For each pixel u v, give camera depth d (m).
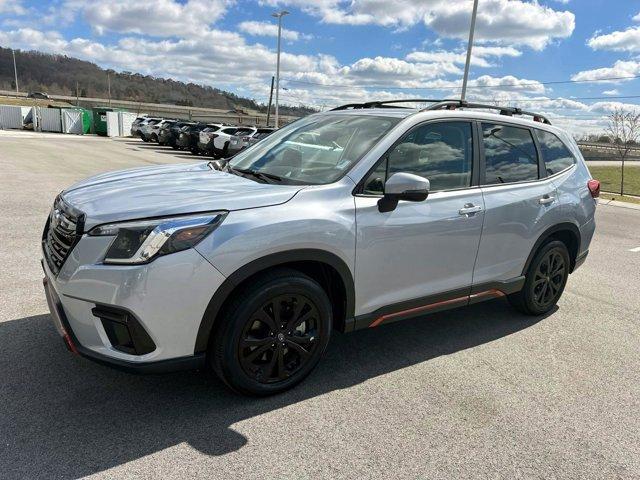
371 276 3.21
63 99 100.50
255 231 2.68
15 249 5.72
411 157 3.42
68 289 2.55
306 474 2.39
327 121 3.95
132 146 29.61
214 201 2.72
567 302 5.18
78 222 2.59
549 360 3.78
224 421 2.76
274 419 2.80
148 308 2.47
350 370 3.44
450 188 3.62
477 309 4.82
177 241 2.50
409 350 3.82
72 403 2.83
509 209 3.92
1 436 2.51
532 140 4.32
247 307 2.74
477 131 3.85
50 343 3.49
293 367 3.08
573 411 3.09
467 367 3.59
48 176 12.55
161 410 2.82
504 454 2.63
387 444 2.65
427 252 3.45
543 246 4.41
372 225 3.12
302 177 3.30
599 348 4.05
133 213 2.55
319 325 3.09
